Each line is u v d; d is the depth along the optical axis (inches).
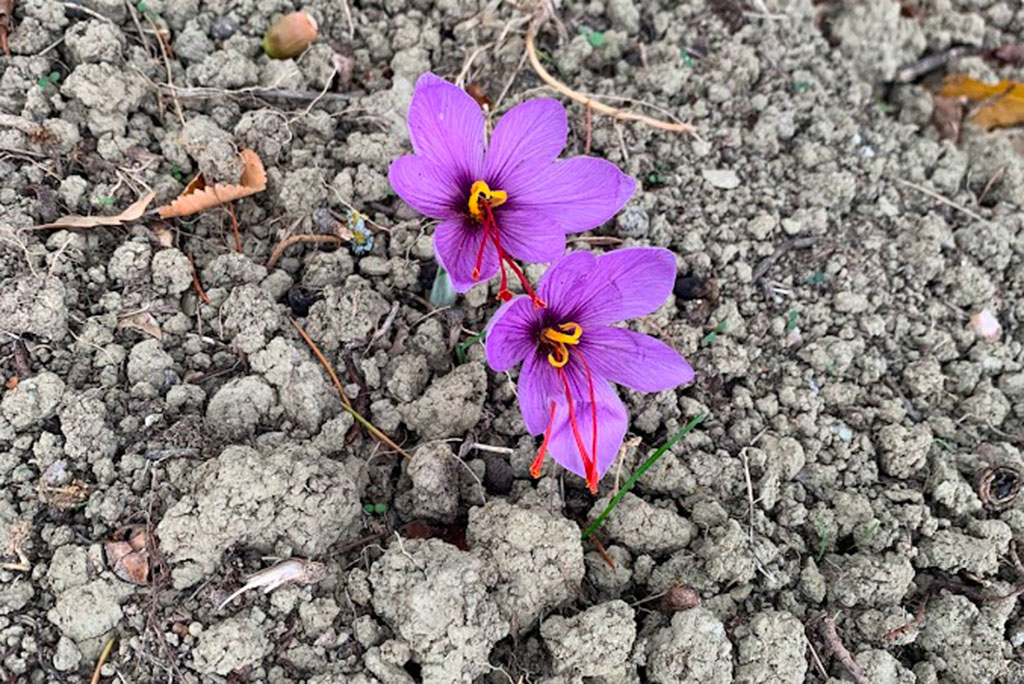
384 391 12.6
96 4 13.6
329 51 14.5
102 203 12.8
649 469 12.6
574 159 11.0
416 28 15.1
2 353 11.7
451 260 10.9
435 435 12.3
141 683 10.5
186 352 12.4
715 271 14.3
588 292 10.9
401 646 10.7
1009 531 12.7
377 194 13.7
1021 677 12.2
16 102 12.9
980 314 14.8
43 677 10.5
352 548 11.7
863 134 16.1
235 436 11.8
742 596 11.9
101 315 12.2
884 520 12.7
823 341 14.0
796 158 15.4
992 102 17.3
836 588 12.0
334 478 11.2
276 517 10.9
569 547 11.3
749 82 15.9
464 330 12.9
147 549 10.8
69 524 11.0
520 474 12.4
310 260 13.2
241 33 14.5
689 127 15.0
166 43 14.2
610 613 11.0
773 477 12.6
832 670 11.7
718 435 13.2
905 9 18.3
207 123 13.4
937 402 14.2
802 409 13.5
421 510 11.8
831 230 14.9
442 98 10.5
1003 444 13.7
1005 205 16.0
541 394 11.0
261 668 10.7
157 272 12.5
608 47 15.6
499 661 11.3
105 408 11.3
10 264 12.0
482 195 11.0
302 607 10.8
